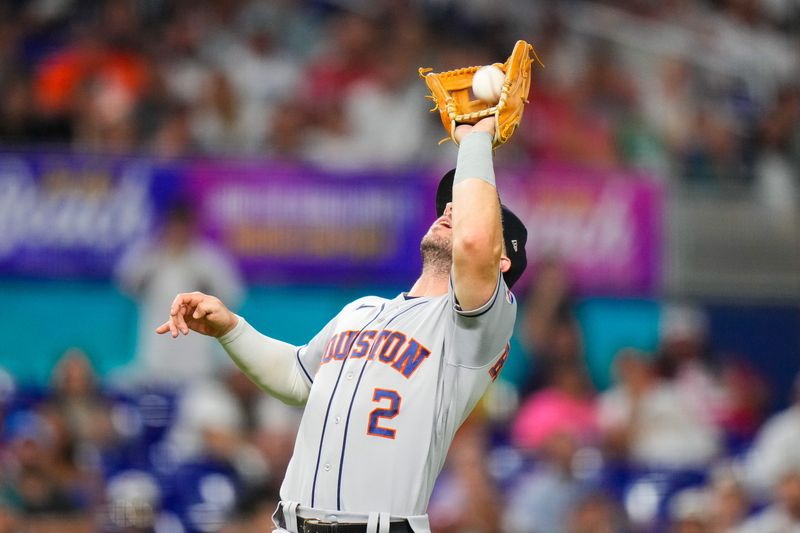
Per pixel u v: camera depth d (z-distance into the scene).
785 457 34.62
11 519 27.44
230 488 30.25
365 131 42.50
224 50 42.88
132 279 32.81
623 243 36.56
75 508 28.48
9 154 32.06
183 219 33.28
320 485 12.73
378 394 12.78
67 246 32.41
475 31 47.59
